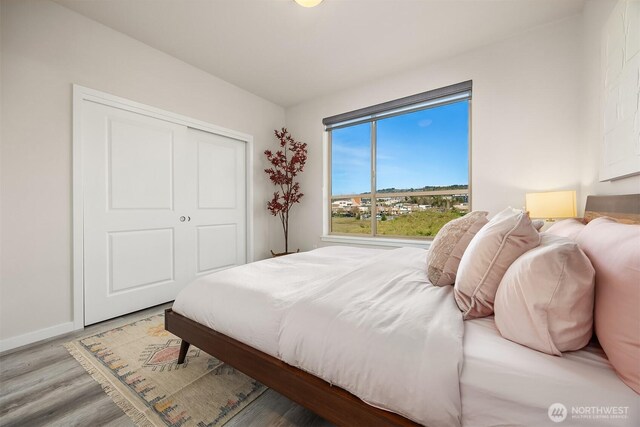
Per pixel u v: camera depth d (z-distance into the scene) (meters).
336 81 3.26
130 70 2.40
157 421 1.14
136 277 2.46
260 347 1.12
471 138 2.64
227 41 2.47
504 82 2.44
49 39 1.95
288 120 4.04
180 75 2.79
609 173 1.53
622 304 0.61
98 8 2.04
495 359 0.71
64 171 2.01
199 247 3.04
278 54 2.68
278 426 1.12
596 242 0.81
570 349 0.71
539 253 0.75
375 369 0.79
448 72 2.74
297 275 1.53
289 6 2.05
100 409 1.21
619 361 0.60
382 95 3.17
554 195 1.96
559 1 1.99
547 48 2.24
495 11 2.09
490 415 0.65
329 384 0.91
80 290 2.09
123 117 2.37
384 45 2.53
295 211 3.97
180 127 2.80
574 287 0.69
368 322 0.89
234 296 1.28
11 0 1.79
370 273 1.42
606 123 1.57
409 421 0.75
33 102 1.88
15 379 1.43
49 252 1.95
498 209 2.46
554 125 2.22
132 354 1.68
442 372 0.70
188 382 1.40
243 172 3.56
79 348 1.76
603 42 1.62
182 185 2.84
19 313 1.82
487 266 0.96
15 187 1.81
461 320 0.91
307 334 0.96
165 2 2.00
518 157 2.37
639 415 0.55
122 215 2.36
